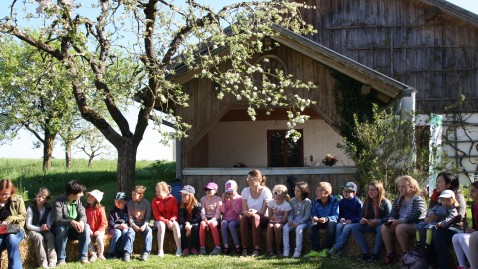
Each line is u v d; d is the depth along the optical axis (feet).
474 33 51.98
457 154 51.52
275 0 37.06
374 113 34.30
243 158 53.47
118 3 32.58
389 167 33.12
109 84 32.73
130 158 35.32
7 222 24.12
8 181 24.59
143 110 34.42
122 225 27.25
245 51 33.86
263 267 23.81
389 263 24.32
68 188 25.93
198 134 38.83
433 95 52.26
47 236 25.32
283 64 38.50
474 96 51.75
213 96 38.96
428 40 52.65
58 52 32.40
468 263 21.63
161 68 33.24
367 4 53.62
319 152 51.98
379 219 25.54
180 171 38.68
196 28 32.94
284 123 52.80
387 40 53.11
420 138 37.40
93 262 25.79
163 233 27.66
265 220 28.02
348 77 37.81
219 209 28.68
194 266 24.43
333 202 27.12
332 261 24.80
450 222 22.36
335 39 53.78
